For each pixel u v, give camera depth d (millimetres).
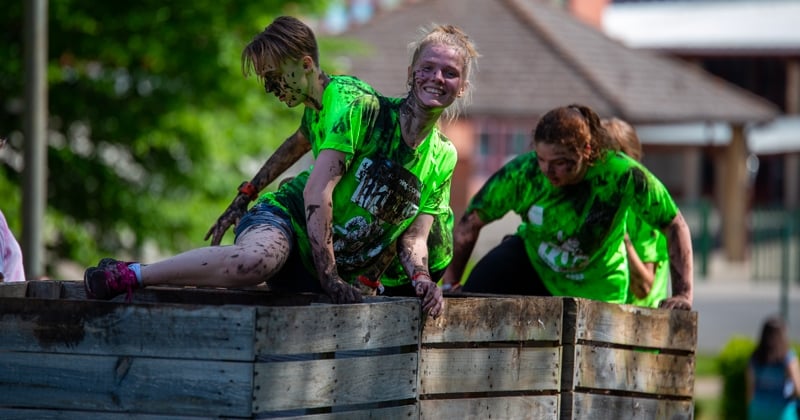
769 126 79125
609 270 13055
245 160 34250
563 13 74312
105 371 8875
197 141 32250
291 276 10641
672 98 68438
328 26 69500
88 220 33469
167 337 8781
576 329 10977
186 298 11047
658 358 11938
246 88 32719
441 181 10656
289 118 34562
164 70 32406
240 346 8664
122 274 9516
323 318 9070
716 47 88375
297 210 10445
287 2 32688
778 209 72688
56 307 8945
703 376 38781
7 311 9023
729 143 71375
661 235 14609
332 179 9773
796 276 69000
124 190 32812
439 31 10219
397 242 10625
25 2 21594
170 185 33344
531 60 67188
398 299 9969
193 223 33062
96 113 32594
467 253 13289
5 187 31328
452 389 10172
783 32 88938
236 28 32312
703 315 53594
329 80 10203
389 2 75812
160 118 31875
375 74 64500
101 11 31531
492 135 64438
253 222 10195
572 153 11852
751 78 90875
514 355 10617
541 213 12828
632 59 70812
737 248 72438
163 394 8781
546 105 64250
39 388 8984
